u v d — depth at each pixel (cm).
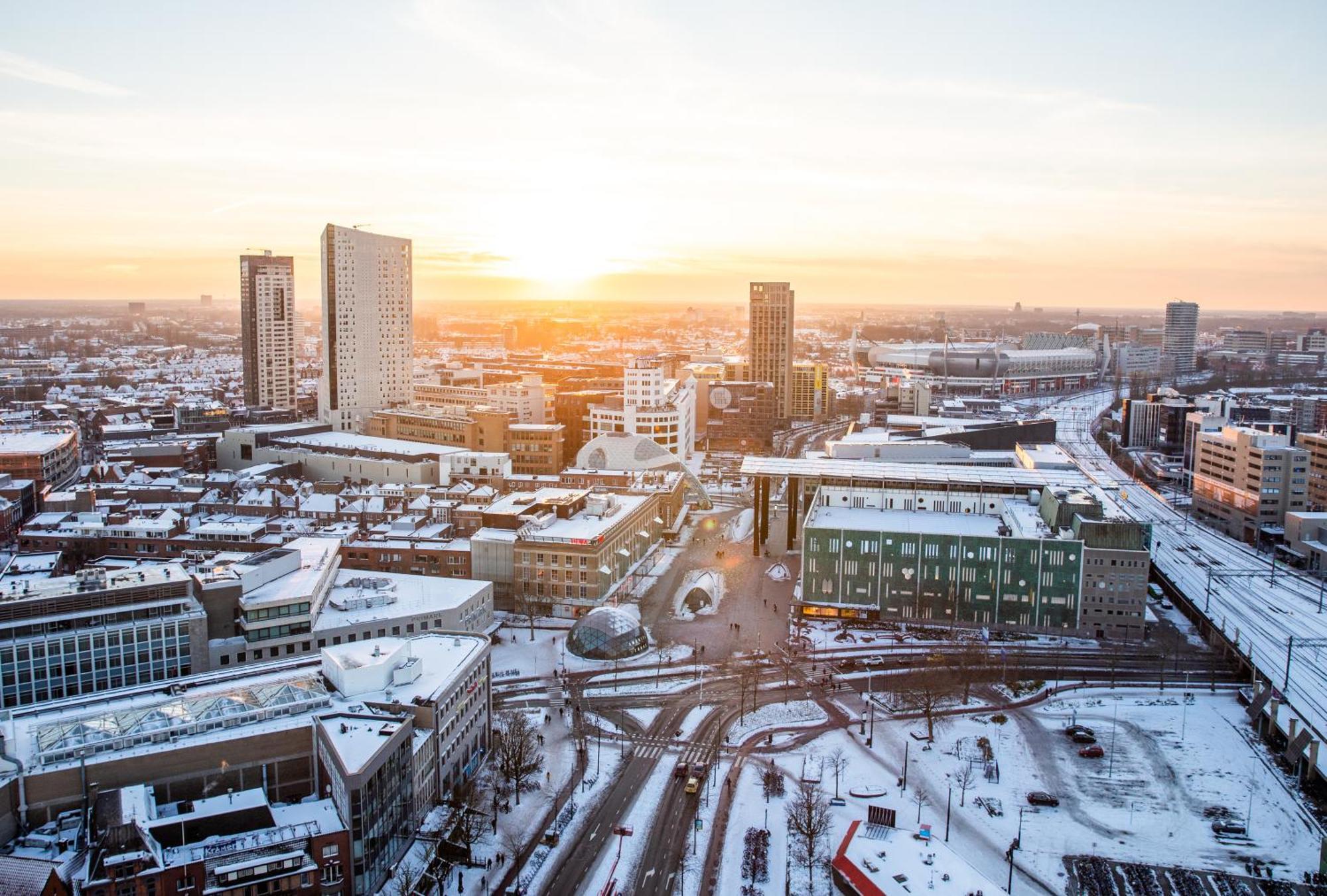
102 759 15188
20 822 14625
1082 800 18925
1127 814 18462
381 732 16250
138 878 13288
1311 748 19388
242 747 16088
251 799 15675
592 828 17762
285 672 18788
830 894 15912
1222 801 18950
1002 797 19012
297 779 16600
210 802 15462
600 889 15988
